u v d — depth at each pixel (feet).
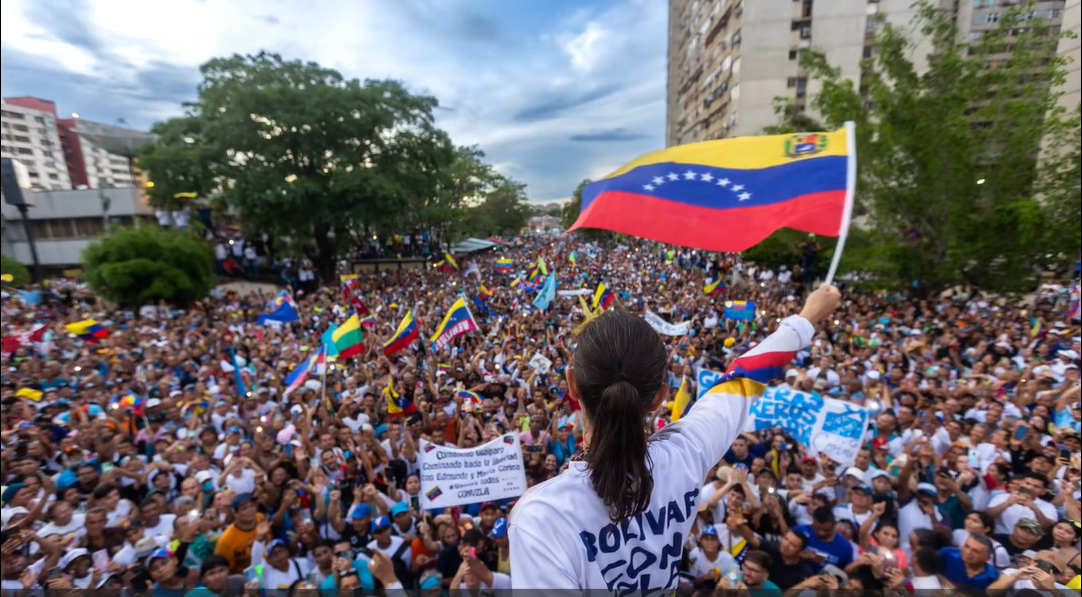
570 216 299.17
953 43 51.39
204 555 16.58
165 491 20.75
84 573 15.47
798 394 20.86
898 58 52.85
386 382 31.01
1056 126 49.24
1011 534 15.89
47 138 355.56
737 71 141.49
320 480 19.12
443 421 26.00
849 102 56.34
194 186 114.52
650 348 3.79
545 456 22.66
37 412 28.45
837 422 19.95
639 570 3.68
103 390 32.99
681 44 218.79
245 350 46.83
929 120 51.85
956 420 22.89
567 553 3.48
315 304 74.13
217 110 111.55
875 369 31.45
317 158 110.93
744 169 8.31
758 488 18.12
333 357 35.50
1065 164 50.72
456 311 37.29
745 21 135.74
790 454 20.68
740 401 4.86
